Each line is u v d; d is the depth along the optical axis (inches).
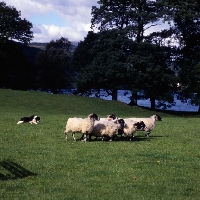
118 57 2519.7
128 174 591.2
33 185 523.8
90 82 2687.0
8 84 3149.6
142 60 2481.5
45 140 909.2
